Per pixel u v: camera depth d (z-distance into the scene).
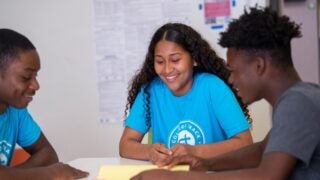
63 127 2.63
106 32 2.50
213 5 2.35
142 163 1.29
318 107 0.82
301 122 0.80
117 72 2.52
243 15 0.92
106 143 2.59
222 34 0.93
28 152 1.51
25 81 1.18
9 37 1.17
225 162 1.16
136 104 1.60
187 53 1.50
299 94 0.83
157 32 1.53
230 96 1.49
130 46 2.48
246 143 1.40
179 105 1.55
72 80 2.58
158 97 1.59
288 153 0.79
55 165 1.16
